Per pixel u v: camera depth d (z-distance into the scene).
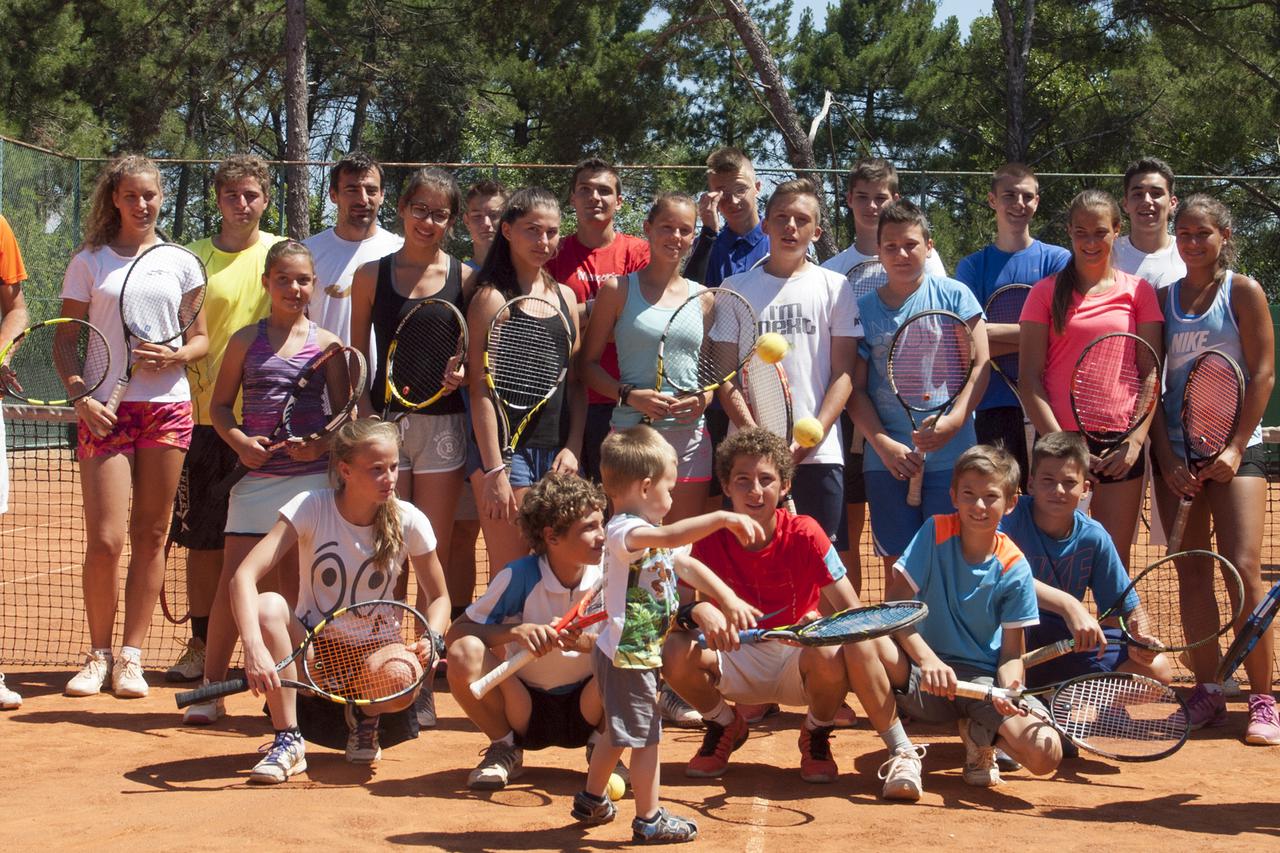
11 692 5.80
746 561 4.71
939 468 5.69
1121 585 5.06
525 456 5.62
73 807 4.29
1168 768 4.88
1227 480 5.46
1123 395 5.62
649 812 3.95
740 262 6.79
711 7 23.89
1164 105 24.77
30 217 15.01
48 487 15.01
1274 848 3.90
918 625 4.85
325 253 6.55
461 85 30.08
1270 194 17.70
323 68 31.52
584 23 27.58
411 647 4.62
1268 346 5.54
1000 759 4.90
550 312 5.65
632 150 26.81
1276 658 6.79
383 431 4.70
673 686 4.60
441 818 4.19
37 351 13.72
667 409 5.54
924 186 15.34
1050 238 15.48
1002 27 25.12
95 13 28.16
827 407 5.66
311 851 3.82
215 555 6.29
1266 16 22.94
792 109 19.55
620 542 3.92
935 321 5.77
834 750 5.14
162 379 5.98
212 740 5.23
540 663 4.49
